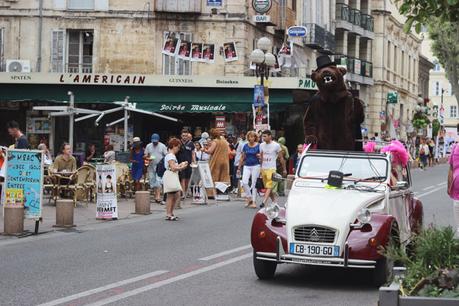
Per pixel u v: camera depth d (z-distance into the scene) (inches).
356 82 2481.5
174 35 1697.8
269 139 976.9
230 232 768.9
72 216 803.4
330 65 605.9
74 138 1604.3
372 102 2733.8
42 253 626.5
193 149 1138.0
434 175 1973.4
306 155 564.4
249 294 465.7
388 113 2837.1
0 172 899.4
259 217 502.6
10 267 555.8
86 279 507.5
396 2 478.3
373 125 2721.5
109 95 1578.5
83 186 1032.2
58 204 799.7
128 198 1181.7
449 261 329.1
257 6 1648.6
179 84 1573.6
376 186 528.1
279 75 1819.6
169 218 888.3
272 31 1866.4
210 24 1700.3
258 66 1390.3
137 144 1145.4
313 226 482.6
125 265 565.6
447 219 890.7
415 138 2768.2
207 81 1571.1
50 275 522.3
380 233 477.1
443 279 300.8
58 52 1695.4
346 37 2464.3
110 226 825.5
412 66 3368.6
